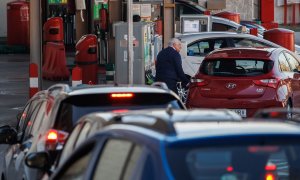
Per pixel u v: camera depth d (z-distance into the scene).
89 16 55.59
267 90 31.08
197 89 31.94
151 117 9.58
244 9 71.19
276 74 31.44
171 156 8.40
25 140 18.64
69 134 15.14
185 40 42.75
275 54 32.22
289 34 48.28
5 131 19.05
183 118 9.66
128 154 8.99
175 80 33.06
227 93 31.31
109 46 43.28
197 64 42.38
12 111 37.50
